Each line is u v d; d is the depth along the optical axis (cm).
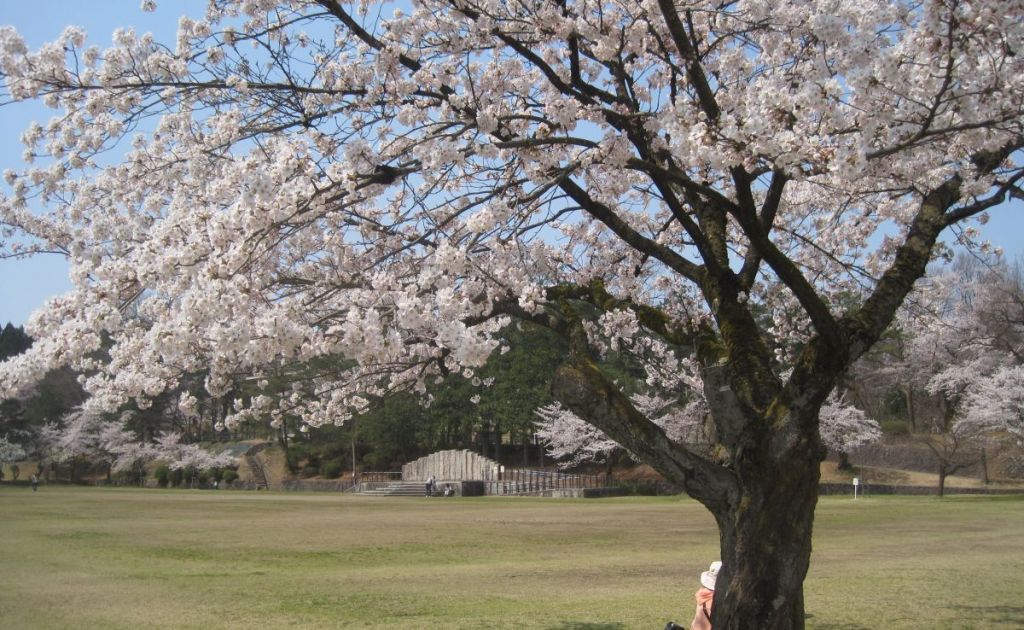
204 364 615
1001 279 3378
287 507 3209
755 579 523
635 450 571
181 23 692
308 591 1191
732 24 763
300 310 542
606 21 718
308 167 568
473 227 566
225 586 1242
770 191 641
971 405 3653
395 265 704
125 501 3575
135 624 955
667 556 1605
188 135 719
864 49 531
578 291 788
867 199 892
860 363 4266
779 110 519
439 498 4144
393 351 508
